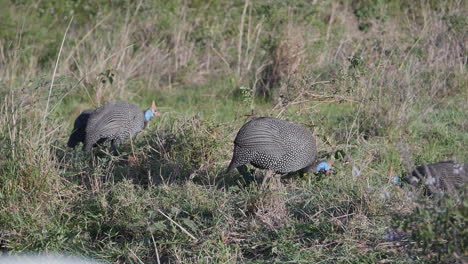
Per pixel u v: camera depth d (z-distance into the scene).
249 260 9.77
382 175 12.38
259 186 11.66
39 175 11.29
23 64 19.27
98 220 11.02
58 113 15.52
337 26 20.77
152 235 9.95
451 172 10.86
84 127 13.75
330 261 9.53
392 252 9.53
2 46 19.42
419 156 13.52
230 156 13.28
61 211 11.16
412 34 19.81
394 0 22.28
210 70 20.03
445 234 7.86
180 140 13.28
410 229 8.12
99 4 21.50
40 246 10.46
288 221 10.46
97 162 13.06
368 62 16.83
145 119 14.36
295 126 11.60
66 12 21.84
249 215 10.86
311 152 11.72
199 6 22.06
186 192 11.56
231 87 18.59
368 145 14.03
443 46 18.72
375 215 10.29
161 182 12.45
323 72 17.48
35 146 11.59
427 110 15.65
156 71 19.84
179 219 10.45
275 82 17.88
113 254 10.28
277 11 20.28
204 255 9.87
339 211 10.59
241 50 19.97
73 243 10.49
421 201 8.10
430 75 17.20
